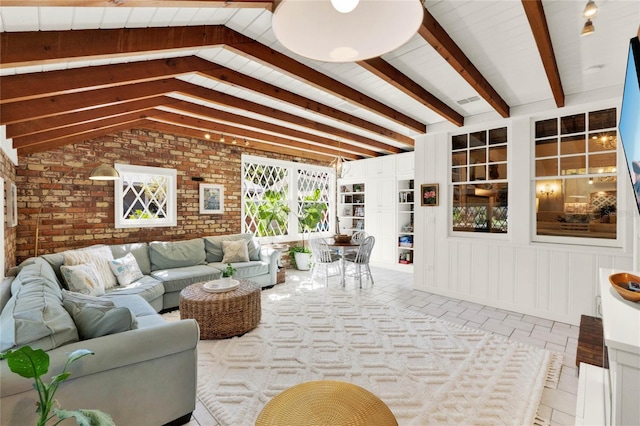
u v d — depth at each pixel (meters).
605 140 3.22
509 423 1.82
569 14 1.93
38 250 3.63
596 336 2.36
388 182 6.46
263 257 4.93
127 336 1.67
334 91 2.96
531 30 2.01
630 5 1.84
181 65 2.53
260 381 2.27
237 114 4.12
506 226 3.92
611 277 1.48
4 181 2.75
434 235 4.52
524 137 3.68
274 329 3.19
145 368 1.72
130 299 2.95
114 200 4.18
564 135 3.46
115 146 4.19
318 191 6.88
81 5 1.28
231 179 5.47
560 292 3.42
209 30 2.09
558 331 3.15
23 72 2.00
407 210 6.41
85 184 3.96
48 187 3.70
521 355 2.62
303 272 6.04
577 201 3.42
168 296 3.75
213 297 3.02
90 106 2.59
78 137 3.83
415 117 4.21
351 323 3.35
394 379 2.27
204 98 3.23
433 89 3.22
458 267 4.27
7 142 2.69
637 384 0.92
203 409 1.99
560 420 1.86
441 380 2.26
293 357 2.61
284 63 2.51
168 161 4.69
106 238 4.12
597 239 3.29
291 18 1.15
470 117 4.07
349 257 5.24
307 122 4.38
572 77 2.92
